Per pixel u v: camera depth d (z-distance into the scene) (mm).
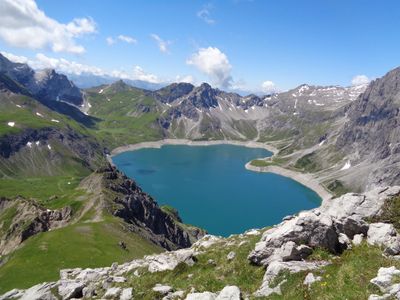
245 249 36125
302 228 32781
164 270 37281
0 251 148875
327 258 30750
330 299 24469
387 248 30656
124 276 41594
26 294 41812
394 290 22484
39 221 159750
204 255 39406
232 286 27906
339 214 40125
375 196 41438
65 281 42531
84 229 121688
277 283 28547
